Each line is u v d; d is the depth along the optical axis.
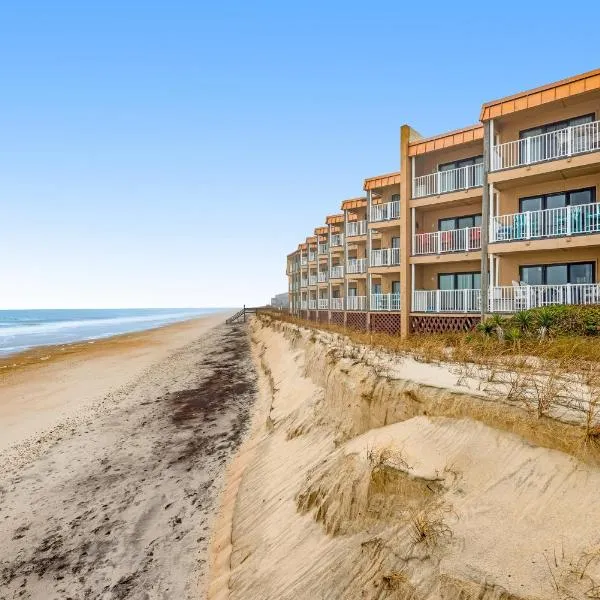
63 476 9.37
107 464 9.97
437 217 19.27
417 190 19.11
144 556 6.20
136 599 5.29
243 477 8.30
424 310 18.03
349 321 25.39
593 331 10.09
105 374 24.33
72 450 11.10
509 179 14.34
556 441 3.74
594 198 13.61
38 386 21.25
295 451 7.90
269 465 8.09
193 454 10.34
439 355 8.59
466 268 18.20
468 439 4.42
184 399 16.38
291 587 4.05
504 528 3.15
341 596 3.51
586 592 2.42
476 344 9.79
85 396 18.23
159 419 13.66
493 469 3.85
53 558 6.28
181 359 29.33
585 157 12.66
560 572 2.61
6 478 9.44
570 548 2.76
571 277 14.20
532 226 14.32
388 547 3.55
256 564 4.98
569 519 3.01
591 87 12.49
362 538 4.14
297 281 54.69
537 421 3.98
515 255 15.46
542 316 10.77
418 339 12.97
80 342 51.62
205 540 6.52
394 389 6.12
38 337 62.97
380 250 21.42
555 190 14.41
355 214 30.11
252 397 16.11
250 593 4.47
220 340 43.00
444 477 4.04
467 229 16.94
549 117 14.25
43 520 7.44
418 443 4.76
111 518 7.39
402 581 3.11
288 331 25.70
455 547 3.14
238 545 5.80
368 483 4.57
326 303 37.25
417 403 5.57
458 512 3.49
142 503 7.90
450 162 18.50
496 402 4.59
